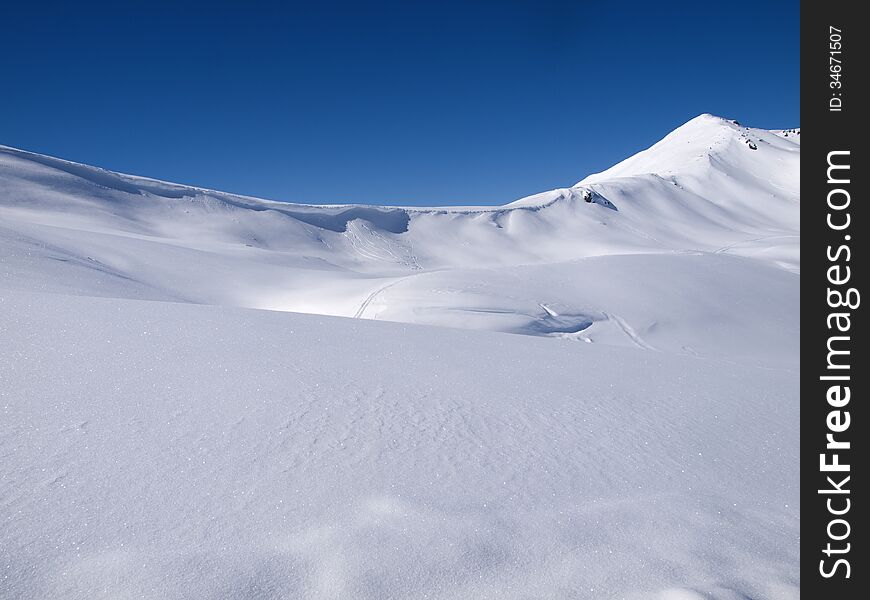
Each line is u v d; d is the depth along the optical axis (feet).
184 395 8.95
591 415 10.62
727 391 14.02
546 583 4.96
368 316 53.11
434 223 212.84
